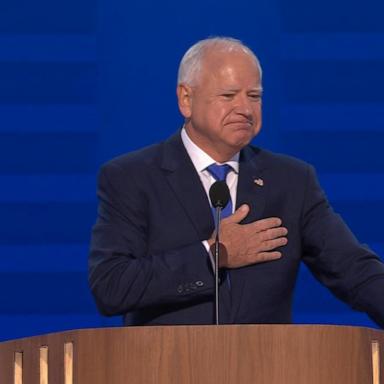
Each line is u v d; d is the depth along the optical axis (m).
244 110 12.26
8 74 16.95
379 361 9.59
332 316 17.12
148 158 12.81
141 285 11.84
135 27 17.02
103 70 17.02
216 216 11.80
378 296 12.31
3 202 16.91
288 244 12.62
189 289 11.79
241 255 12.01
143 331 9.39
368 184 17.12
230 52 12.46
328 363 9.36
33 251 16.92
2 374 9.53
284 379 9.30
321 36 17.09
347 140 17.12
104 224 12.59
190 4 17.00
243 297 12.11
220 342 9.34
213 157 12.67
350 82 17.14
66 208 16.95
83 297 16.97
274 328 9.34
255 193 12.66
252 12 17.03
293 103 17.09
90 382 9.42
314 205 12.93
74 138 16.98
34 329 16.89
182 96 12.80
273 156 13.13
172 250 12.20
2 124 16.92
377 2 17.12
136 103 17.03
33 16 16.98
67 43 17.00
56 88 16.98
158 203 12.47
